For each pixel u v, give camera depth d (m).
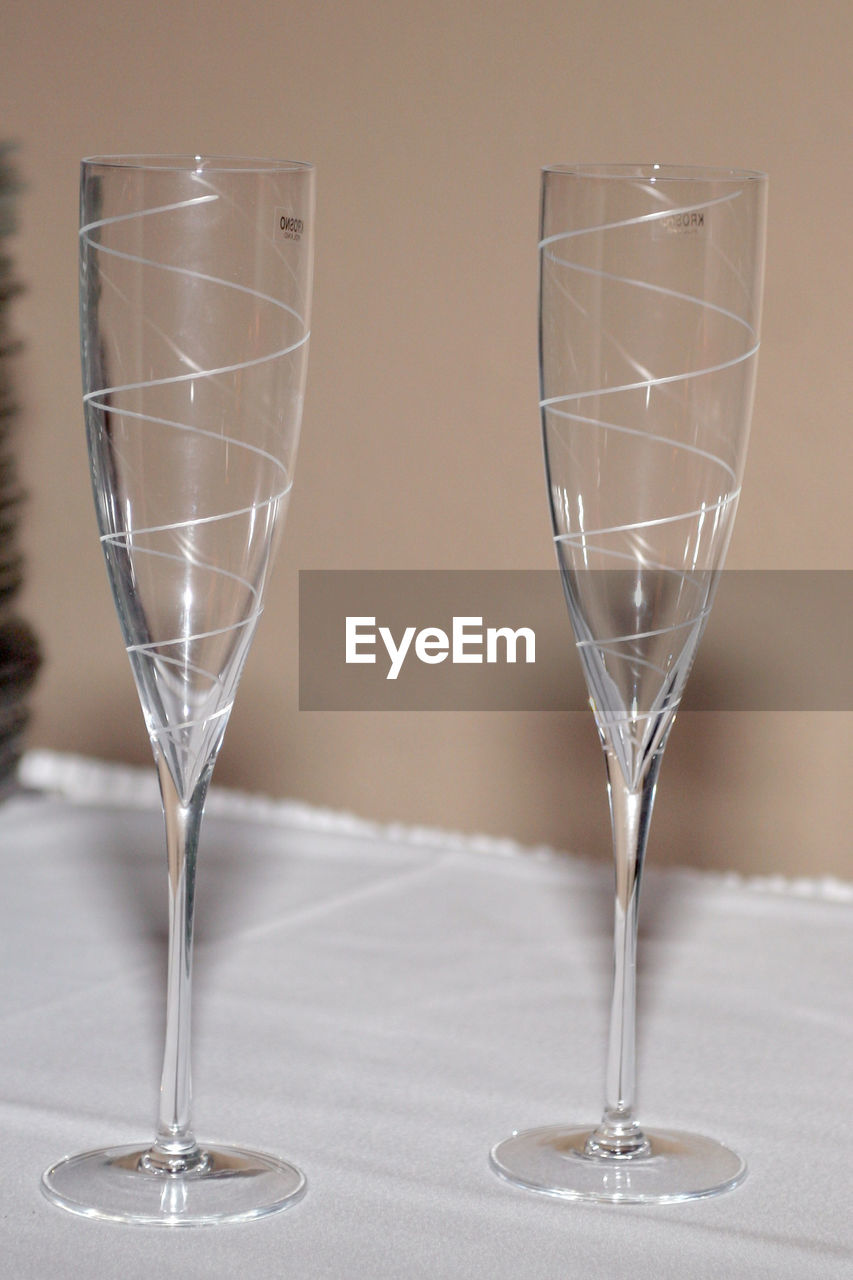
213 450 0.73
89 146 1.36
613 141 1.20
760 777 1.23
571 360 0.75
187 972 0.78
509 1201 0.76
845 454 1.17
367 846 1.18
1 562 1.44
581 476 0.75
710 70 1.16
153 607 0.74
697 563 0.76
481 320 1.26
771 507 1.20
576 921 1.05
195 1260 0.72
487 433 1.27
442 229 1.26
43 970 0.95
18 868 1.11
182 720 0.75
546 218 0.75
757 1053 0.88
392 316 1.29
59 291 1.38
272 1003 0.92
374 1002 0.93
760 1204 0.76
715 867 1.25
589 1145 0.79
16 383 1.41
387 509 1.32
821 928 1.05
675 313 0.74
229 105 1.31
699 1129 0.81
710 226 0.74
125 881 1.09
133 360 0.73
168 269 0.72
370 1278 0.71
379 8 1.25
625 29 1.18
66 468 1.41
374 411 1.30
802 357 1.17
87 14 1.34
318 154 1.29
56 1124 0.81
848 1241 0.74
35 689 1.45
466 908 1.06
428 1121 0.82
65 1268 0.71
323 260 1.30
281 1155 0.79
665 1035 0.90
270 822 1.32
